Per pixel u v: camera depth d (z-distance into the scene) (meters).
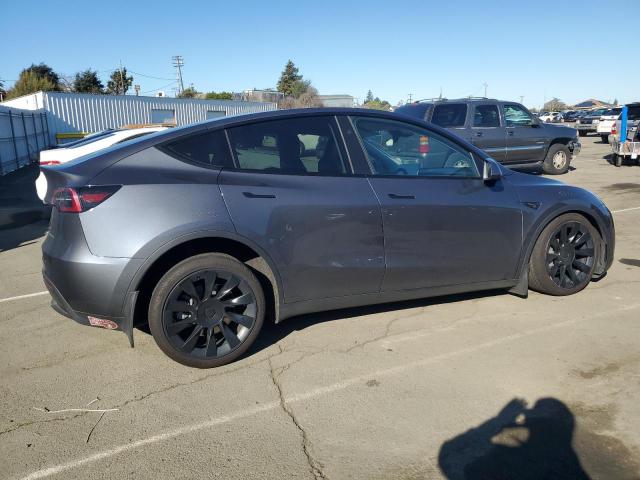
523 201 4.41
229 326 3.64
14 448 2.76
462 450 2.68
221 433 2.86
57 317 4.61
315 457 2.65
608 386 3.24
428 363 3.58
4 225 9.41
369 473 2.53
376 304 4.27
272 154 3.73
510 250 4.38
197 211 3.39
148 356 3.79
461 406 3.07
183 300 3.45
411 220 3.96
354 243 3.81
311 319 4.35
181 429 2.91
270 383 3.37
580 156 19.55
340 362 3.62
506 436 2.78
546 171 13.85
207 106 37.28
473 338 3.95
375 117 4.10
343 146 3.93
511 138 12.71
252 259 3.75
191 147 3.56
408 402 3.12
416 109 12.33
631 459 2.58
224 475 2.54
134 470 2.58
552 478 2.47
